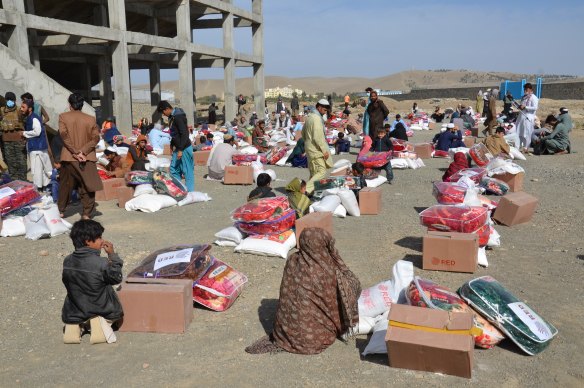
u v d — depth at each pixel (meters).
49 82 14.27
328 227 7.21
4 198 7.70
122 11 21.19
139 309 4.68
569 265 6.24
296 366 4.05
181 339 4.56
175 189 9.78
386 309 4.65
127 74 21.62
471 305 4.39
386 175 12.05
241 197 10.63
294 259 4.39
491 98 20.81
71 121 7.77
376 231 7.89
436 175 13.02
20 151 10.08
